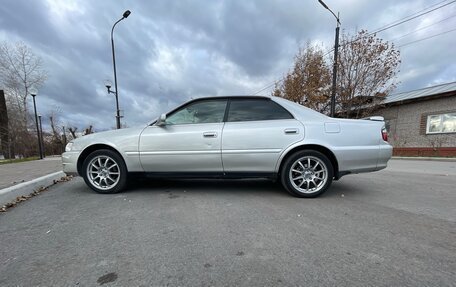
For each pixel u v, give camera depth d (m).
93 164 4.02
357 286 1.63
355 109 14.69
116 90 13.75
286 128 3.67
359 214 2.98
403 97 14.77
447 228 2.55
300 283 1.66
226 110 3.88
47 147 43.59
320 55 16.53
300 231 2.48
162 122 3.79
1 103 27.09
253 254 2.04
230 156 3.70
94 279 1.71
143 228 2.57
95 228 2.58
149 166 3.88
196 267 1.85
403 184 4.82
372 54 13.59
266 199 3.63
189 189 4.25
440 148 12.31
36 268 1.85
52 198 3.80
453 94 11.92
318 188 3.68
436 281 1.67
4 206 3.35
